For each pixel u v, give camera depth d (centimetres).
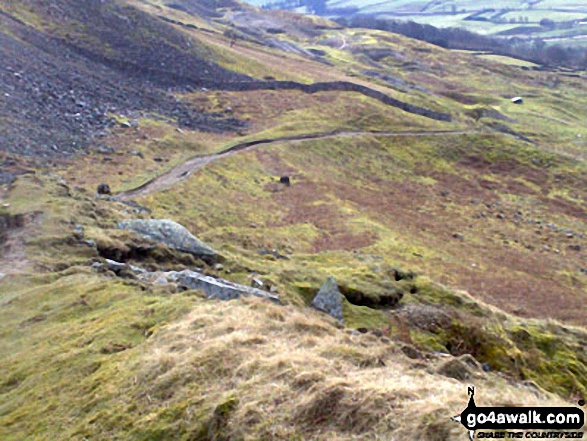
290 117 10206
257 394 1184
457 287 5044
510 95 16675
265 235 5588
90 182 5659
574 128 13738
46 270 2508
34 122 6594
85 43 10081
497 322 3191
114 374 1428
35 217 3078
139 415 1237
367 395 1099
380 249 5712
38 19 10119
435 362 1683
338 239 5912
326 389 1136
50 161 5866
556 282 5653
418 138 10481
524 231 7362
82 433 1232
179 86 10188
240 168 7619
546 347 3169
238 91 10906
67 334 1786
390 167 9344
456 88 16800
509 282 5459
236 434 1085
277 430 1070
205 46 12100
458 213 7838
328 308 2619
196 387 1274
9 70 7494
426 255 5850
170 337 1547
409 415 1029
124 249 2806
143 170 6556
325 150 9125
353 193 7950
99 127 7425
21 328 1941
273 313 1731
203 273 2775
